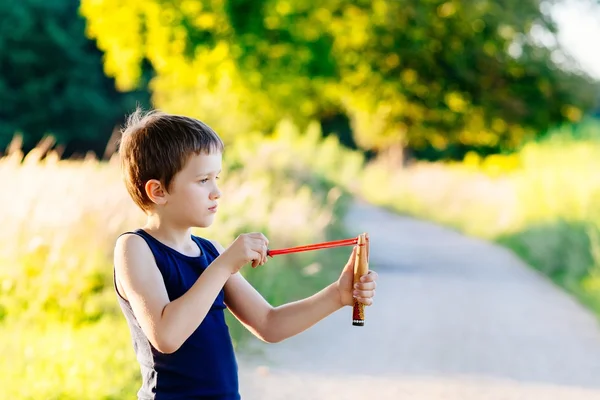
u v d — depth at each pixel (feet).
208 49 73.67
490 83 110.22
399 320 35.53
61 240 29.45
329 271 44.62
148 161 9.95
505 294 43.98
